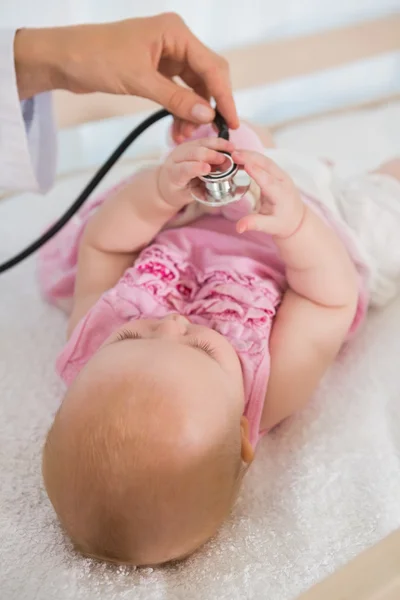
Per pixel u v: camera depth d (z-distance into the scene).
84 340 0.78
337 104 1.39
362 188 0.93
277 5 1.22
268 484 0.73
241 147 0.89
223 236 0.84
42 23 1.07
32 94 0.82
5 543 0.67
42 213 1.09
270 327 0.78
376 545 0.50
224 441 0.62
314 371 0.78
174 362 0.63
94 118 1.16
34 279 1.00
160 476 0.59
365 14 1.31
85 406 0.61
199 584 0.62
